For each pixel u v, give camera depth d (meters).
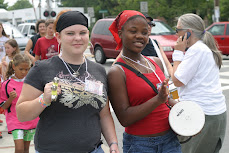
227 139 5.41
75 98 2.35
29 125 4.21
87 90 2.38
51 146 2.36
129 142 2.80
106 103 2.66
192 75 3.25
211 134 3.30
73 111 2.36
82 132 2.37
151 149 2.72
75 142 2.36
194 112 2.76
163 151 2.75
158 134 2.73
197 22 3.36
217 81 3.33
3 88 4.28
